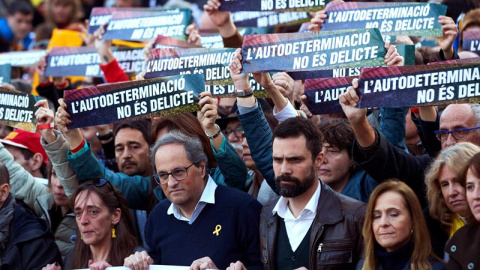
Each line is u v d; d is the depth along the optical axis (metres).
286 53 6.34
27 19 13.56
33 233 6.95
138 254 6.27
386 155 6.05
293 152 5.92
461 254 5.53
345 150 6.57
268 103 7.54
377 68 5.89
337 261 5.88
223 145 6.64
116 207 6.72
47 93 9.05
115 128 7.51
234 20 8.55
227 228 6.35
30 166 8.12
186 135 6.56
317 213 5.97
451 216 5.94
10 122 7.01
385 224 5.65
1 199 6.96
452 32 6.96
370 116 7.12
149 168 7.44
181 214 6.48
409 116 7.12
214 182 6.50
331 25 7.00
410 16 6.83
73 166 6.91
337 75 6.65
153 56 7.06
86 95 6.62
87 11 13.91
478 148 5.86
